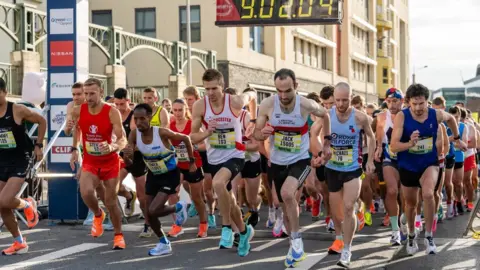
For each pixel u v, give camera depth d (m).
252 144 10.90
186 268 9.98
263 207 18.45
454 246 11.82
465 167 17.86
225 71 39.12
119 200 14.57
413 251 10.99
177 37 40.12
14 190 10.65
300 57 52.94
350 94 9.90
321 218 16.05
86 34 14.66
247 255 10.98
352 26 69.06
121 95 13.08
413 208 10.92
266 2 23.89
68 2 14.28
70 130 11.94
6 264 10.31
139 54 39.72
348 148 10.02
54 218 14.47
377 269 9.91
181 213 12.89
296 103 9.67
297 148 9.79
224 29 39.16
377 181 16.98
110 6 41.00
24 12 25.06
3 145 10.58
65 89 14.35
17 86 24.77
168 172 10.77
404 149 10.36
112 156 11.29
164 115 12.56
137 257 10.84
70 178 14.38
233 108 10.41
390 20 89.81
